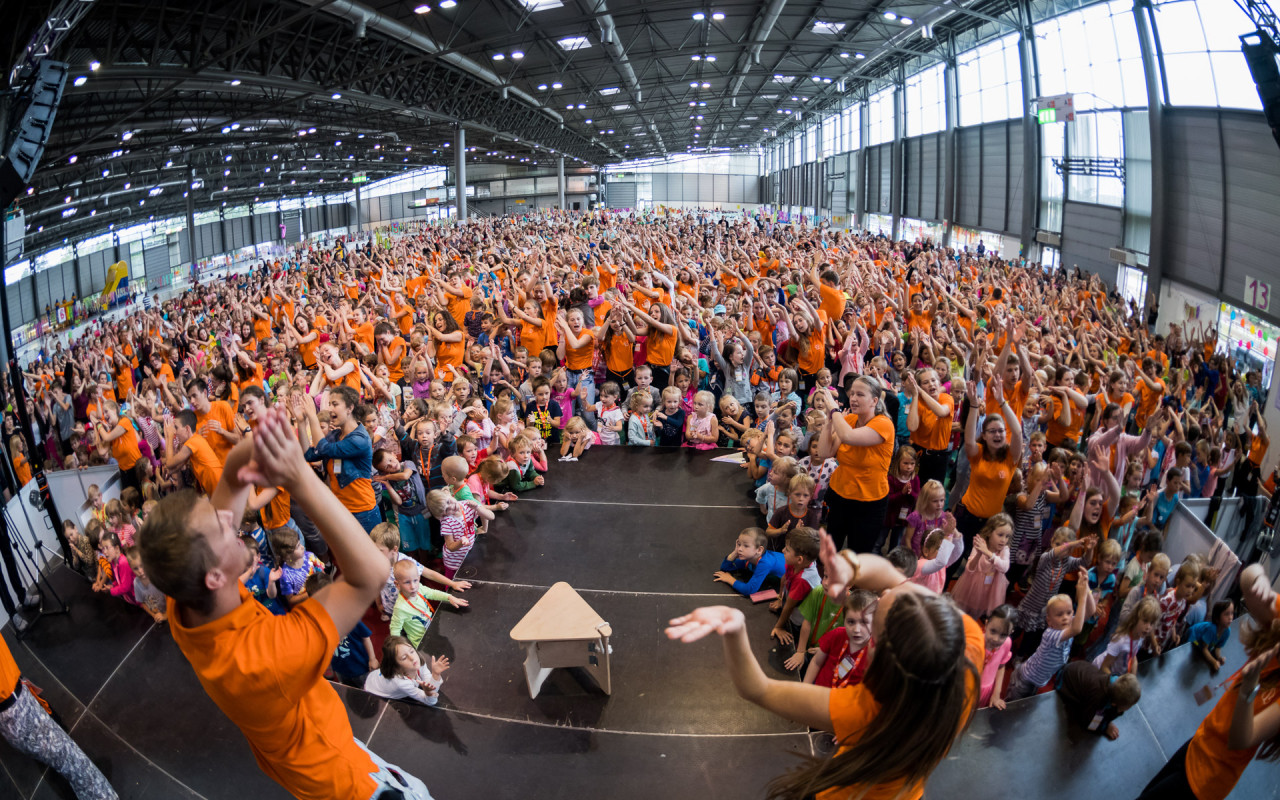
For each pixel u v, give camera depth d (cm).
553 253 1909
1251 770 373
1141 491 637
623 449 805
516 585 551
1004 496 605
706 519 643
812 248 2438
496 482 640
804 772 157
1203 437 772
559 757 396
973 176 2906
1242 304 1425
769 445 652
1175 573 554
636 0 2077
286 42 1905
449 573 577
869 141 4362
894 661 135
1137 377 914
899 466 644
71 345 2272
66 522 627
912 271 1714
